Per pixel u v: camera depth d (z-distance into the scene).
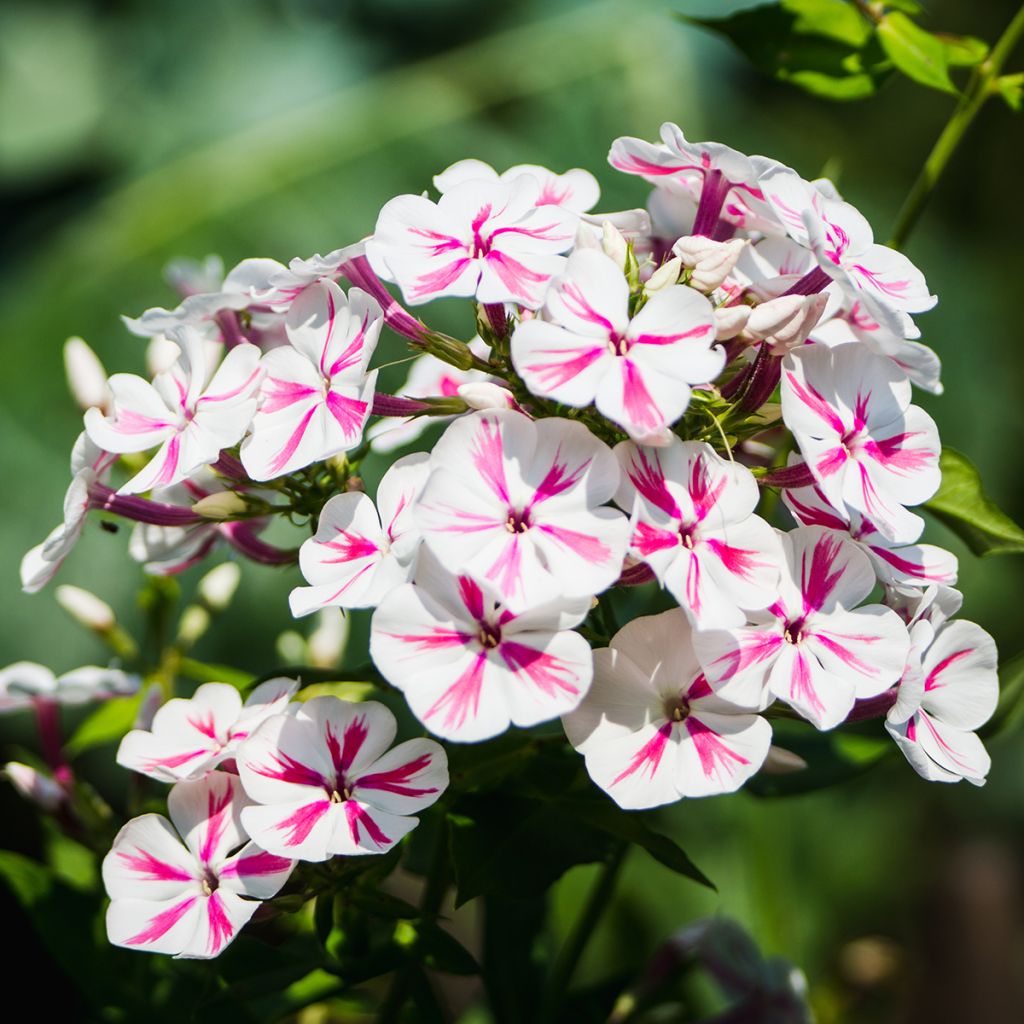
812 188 0.49
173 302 0.79
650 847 0.49
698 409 0.49
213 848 0.48
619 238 0.48
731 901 0.75
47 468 0.77
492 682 0.46
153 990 0.54
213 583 0.57
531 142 0.85
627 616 0.57
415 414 0.50
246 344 0.49
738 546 0.47
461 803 0.50
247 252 0.80
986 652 0.49
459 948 0.50
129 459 0.55
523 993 0.55
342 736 0.48
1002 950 0.79
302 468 0.49
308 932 0.52
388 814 0.47
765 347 0.48
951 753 0.49
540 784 0.50
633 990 0.56
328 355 0.49
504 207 0.49
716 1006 0.65
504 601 0.46
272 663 0.76
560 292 0.47
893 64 0.57
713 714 0.47
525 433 0.47
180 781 0.48
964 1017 0.77
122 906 0.48
